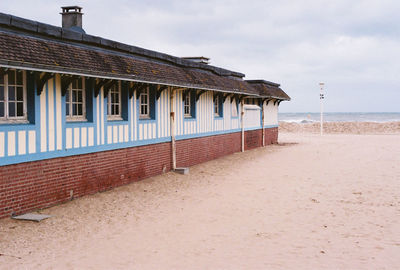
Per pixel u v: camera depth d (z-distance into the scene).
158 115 11.67
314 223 7.17
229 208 8.30
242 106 18.84
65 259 5.33
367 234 6.49
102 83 8.80
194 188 10.33
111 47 9.31
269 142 23.53
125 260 5.35
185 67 13.17
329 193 9.73
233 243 6.07
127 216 7.55
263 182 11.23
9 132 6.86
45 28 7.46
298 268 5.05
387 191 9.84
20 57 6.39
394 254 5.53
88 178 8.85
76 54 7.91
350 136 32.84
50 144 7.76
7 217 6.93
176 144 12.78
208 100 15.25
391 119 97.81
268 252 5.67
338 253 5.60
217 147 16.27
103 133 9.26
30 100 7.39
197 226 7.00
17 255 5.39
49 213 7.41
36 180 7.48
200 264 5.22
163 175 11.76
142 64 10.27
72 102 8.58
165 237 6.37
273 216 7.68
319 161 15.74
